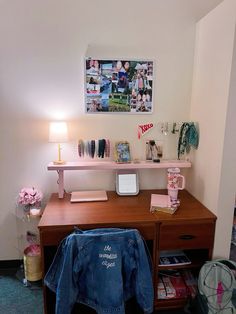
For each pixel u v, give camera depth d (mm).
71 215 1721
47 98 1995
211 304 1585
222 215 1735
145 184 2230
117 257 1449
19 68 1928
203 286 1628
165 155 2184
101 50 1962
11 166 2088
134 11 1928
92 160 2102
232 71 1551
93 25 1917
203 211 1799
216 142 1729
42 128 2041
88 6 1885
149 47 1995
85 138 2086
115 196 2072
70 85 1990
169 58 2029
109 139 2104
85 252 1442
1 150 2051
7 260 2256
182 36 2004
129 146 2123
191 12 1968
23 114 2010
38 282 2076
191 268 2014
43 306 1819
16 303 1887
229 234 1771
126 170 2129
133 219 1662
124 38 1961
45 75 1957
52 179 2137
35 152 2078
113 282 1438
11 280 2119
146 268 1498
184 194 2133
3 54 1896
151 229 1668
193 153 2082
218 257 1806
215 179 1742
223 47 1625
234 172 1688
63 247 1496
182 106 2123
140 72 2020
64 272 1422
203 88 1908
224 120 1627
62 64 1951
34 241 2189
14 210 2162
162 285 1858
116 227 1631
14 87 1957
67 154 2092
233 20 1511
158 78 2053
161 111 2111
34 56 1919
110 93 2027
